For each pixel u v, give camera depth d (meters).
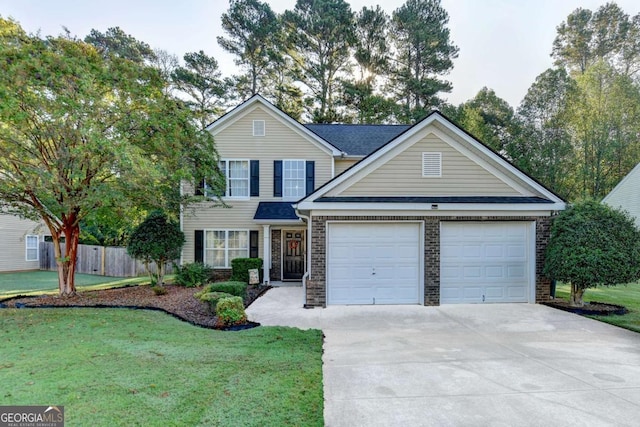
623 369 5.35
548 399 4.38
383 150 10.29
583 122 26.48
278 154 14.83
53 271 20.84
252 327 7.52
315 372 5.00
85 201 9.42
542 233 10.05
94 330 6.95
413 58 30.06
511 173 10.45
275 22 28.47
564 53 38.44
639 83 27.89
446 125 10.30
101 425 3.49
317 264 9.70
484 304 9.89
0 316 8.19
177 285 12.95
